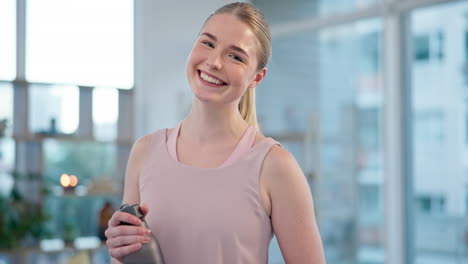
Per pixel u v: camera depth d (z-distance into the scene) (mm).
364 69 4852
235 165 1186
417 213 4547
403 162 4598
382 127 4738
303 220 1178
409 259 4582
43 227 4383
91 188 4598
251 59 1170
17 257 4531
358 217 4840
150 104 5242
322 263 1200
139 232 1114
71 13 5145
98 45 5254
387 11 4621
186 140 1261
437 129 4441
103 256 4762
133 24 5387
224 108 1196
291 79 5320
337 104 5016
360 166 4859
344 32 4977
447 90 4387
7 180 4605
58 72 5078
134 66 5375
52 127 4547
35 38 4996
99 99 5047
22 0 4914
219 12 1191
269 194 1183
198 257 1165
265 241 1189
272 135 5168
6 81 4426
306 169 4887
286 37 5359
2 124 4359
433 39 4457
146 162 1271
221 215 1160
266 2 5480
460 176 4320
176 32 5344
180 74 5383
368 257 4777
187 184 1192
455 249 4355
